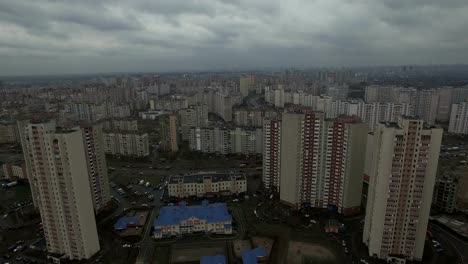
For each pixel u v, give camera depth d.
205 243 183.88
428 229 192.88
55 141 153.75
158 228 189.38
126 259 169.25
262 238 187.88
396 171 152.25
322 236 188.12
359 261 165.00
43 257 171.50
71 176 156.62
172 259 169.62
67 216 162.88
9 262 168.12
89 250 169.38
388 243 162.50
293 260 167.38
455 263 162.62
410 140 148.12
